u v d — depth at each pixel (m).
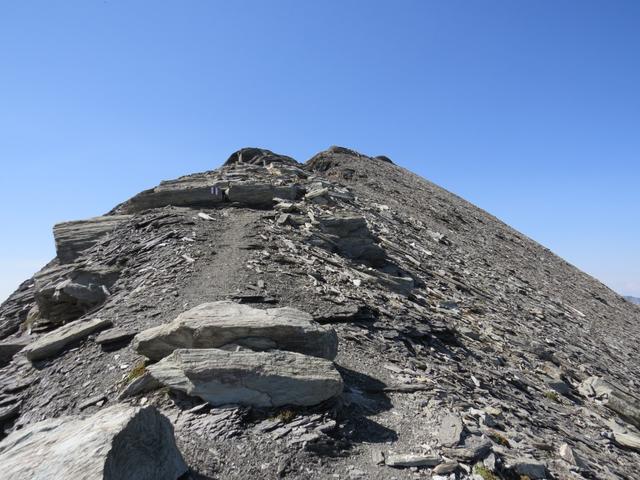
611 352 35.69
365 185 61.62
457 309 27.25
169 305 17.78
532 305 38.78
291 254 23.83
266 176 41.72
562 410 18.56
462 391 14.76
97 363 14.99
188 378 10.79
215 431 9.59
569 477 10.88
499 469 9.84
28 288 31.28
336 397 11.07
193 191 32.78
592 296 58.09
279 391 10.62
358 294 21.08
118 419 7.45
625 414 21.28
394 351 16.28
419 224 48.94
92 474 6.33
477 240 56.59
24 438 8.00
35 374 15.98
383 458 9.52
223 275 20.06
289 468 8.83
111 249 26.78
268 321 12.27
